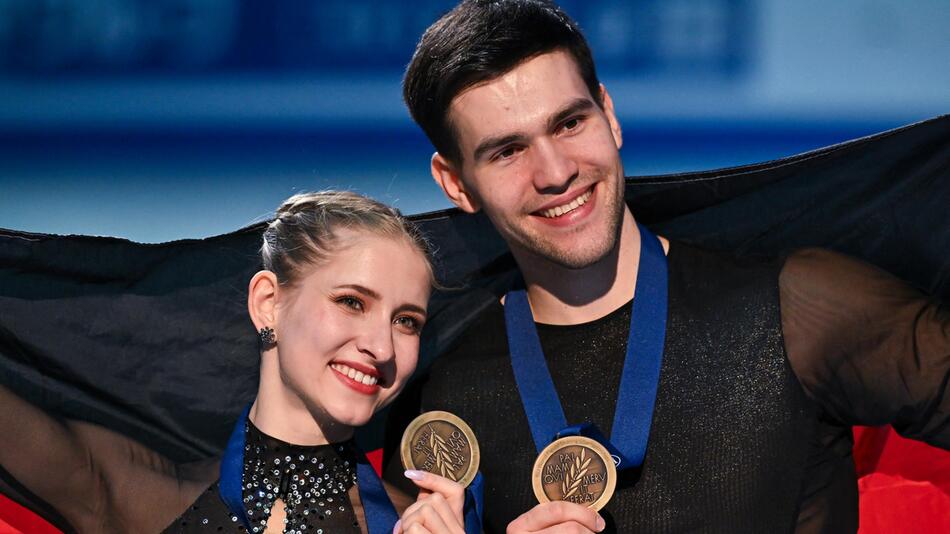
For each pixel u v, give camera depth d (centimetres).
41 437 1170
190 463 1193
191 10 3036
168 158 2981
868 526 1330
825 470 1127
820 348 1114
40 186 2966
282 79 2997
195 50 3030
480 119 1121
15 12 3034
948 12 2864
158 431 1334
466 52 1121
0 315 1291
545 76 1114
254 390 1334
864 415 1127
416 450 1154
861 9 2886
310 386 1098
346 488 1127
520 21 1121
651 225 1316
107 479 1168
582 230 1121
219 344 1323
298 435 1122
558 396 1154
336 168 2966
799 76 2898
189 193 2959
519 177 1123
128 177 2975
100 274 1301
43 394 1305
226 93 3002
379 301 1102
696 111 2908
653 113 2909
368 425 1378
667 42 2930
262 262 1271
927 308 1116
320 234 1118
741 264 1164
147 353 1319
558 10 1156
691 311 1145
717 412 1109
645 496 1105
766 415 1102
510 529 1070
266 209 2927
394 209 1159
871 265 1155
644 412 1115
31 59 3022
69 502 1170
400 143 2956
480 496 1125
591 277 1162
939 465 1329
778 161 1249
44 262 1287
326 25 3009
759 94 2903
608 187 1124
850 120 2888
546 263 1164
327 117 2988
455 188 1213
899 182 1245
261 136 2970
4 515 1296
